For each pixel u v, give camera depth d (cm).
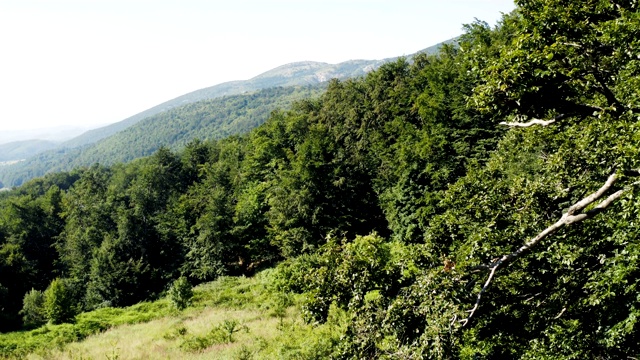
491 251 857
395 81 5209
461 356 882
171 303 3406
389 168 4309
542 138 1138
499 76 716
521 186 980
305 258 3222
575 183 920
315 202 4281
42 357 2169
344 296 814
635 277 743
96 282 4622
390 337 753
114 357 1916
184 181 7775
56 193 7969
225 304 3200
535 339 862
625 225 752
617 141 662
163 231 5475
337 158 4659
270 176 5166
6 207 7331
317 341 1653
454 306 649
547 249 880
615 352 775
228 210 5003
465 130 3762
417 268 787
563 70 664
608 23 638
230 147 7856
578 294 876
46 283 6134
